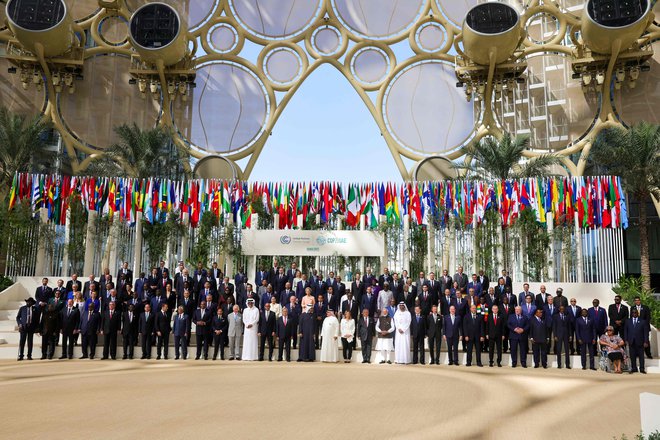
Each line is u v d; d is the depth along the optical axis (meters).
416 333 15.79
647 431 6.48
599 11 30.17
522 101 34.31
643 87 32.69
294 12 36.09
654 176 25.64
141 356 16.73
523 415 8.67
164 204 25.00
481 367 15.13
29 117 33.69
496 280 24.05
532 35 35.25
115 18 35.31
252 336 16.30
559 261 23.91
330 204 24.77
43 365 14.55
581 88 33.38
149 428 7.28
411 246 24.78
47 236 25.28
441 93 35.19
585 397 10.34
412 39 35.56
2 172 28.36
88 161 33.38
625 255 39.97
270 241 23.92
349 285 23.16
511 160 27.17
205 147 34.75
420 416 8.36
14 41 32.59
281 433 7.11
